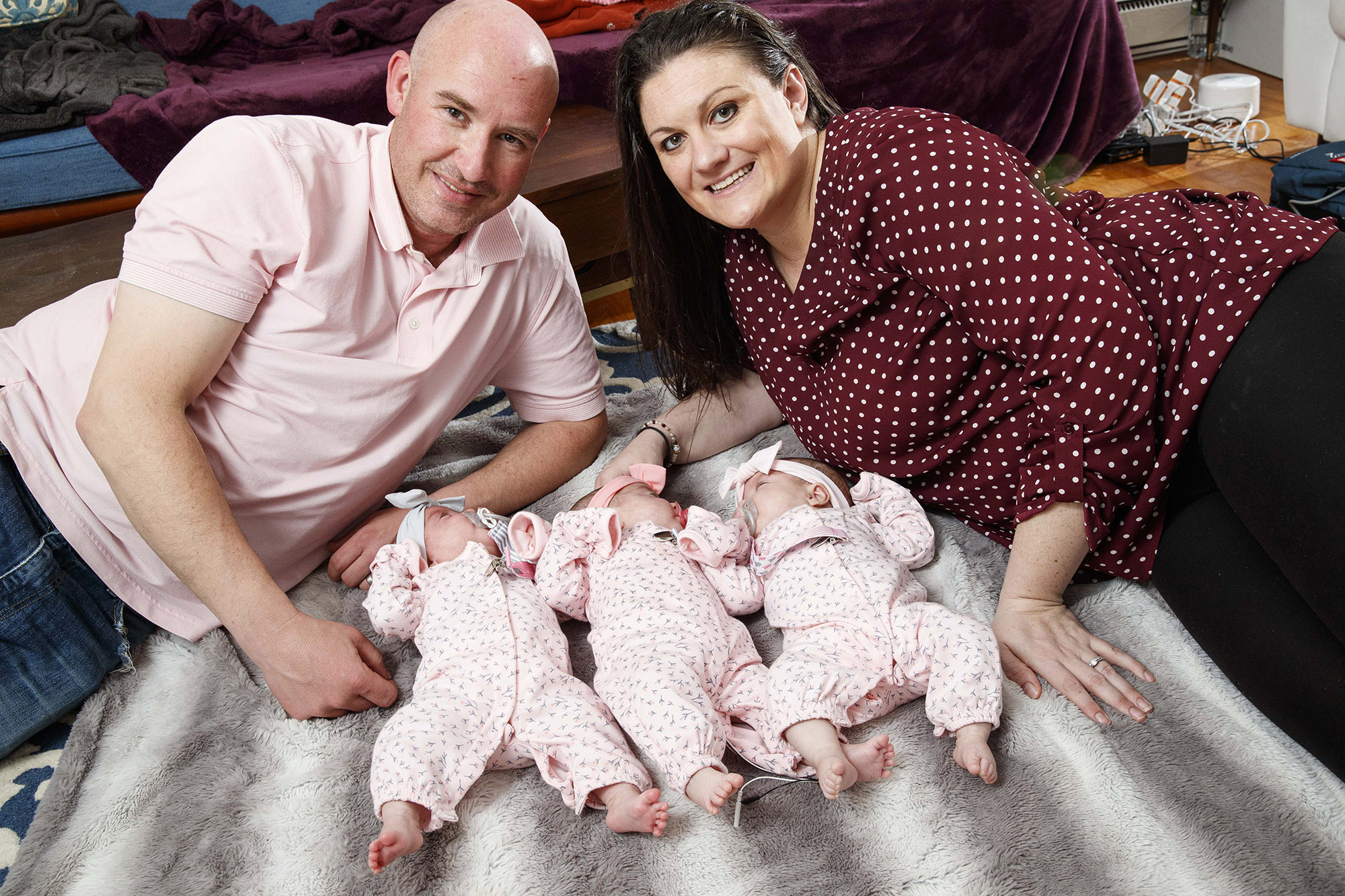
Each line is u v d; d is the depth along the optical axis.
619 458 1.77
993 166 1.22
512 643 1.33
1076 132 3.25
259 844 1.22
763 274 1.55
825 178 1.36
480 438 2.02
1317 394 1.07
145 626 1.54
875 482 1.56
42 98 2.79
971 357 1.38
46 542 1.40
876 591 1.32
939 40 3.10
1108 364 1.20
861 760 1.15
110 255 1.99
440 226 1.40
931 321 1.35
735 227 1.42
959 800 1.17
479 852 1.18
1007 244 1.18
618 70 1.41
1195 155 3.26
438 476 1.90
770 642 1.48
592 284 2.41
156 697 1.46
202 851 1.22
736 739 1.25
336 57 3.34
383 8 3.40
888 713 1.31
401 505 1.61
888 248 1.29
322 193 1.36
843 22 3.01
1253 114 3.41
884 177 1.26
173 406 1.30
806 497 1.58
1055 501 1.29
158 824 1.26
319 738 1.36
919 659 1.25
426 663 1.37
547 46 1.33
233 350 1.38
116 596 1.48
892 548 1.48
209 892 1.17
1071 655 1.30
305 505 1.52
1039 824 1.13
